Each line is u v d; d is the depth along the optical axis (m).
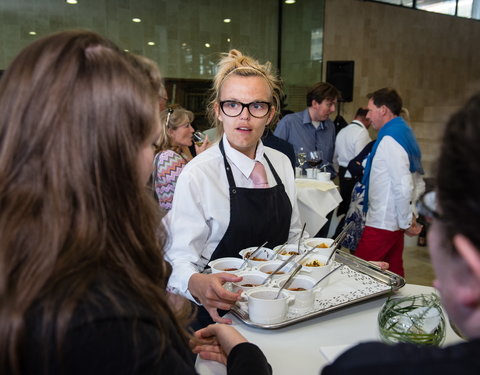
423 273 3.52
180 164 2.34
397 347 0.39
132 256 0.54
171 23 5.92
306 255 1.23
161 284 0.63
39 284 0.44
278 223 1.45
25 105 0.48
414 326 0.86
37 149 0.48
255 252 1.30
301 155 3.35
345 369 0.38
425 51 7.48
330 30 6.50
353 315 1.07
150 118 0.54
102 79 0.49
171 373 0.52
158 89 0.59
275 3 6.56
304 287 1.09
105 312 0.45
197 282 1.09
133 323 0.47
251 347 0.80
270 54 6.67
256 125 1.36
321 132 3.87
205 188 1.35
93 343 0.44
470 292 0.36
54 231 0.46
